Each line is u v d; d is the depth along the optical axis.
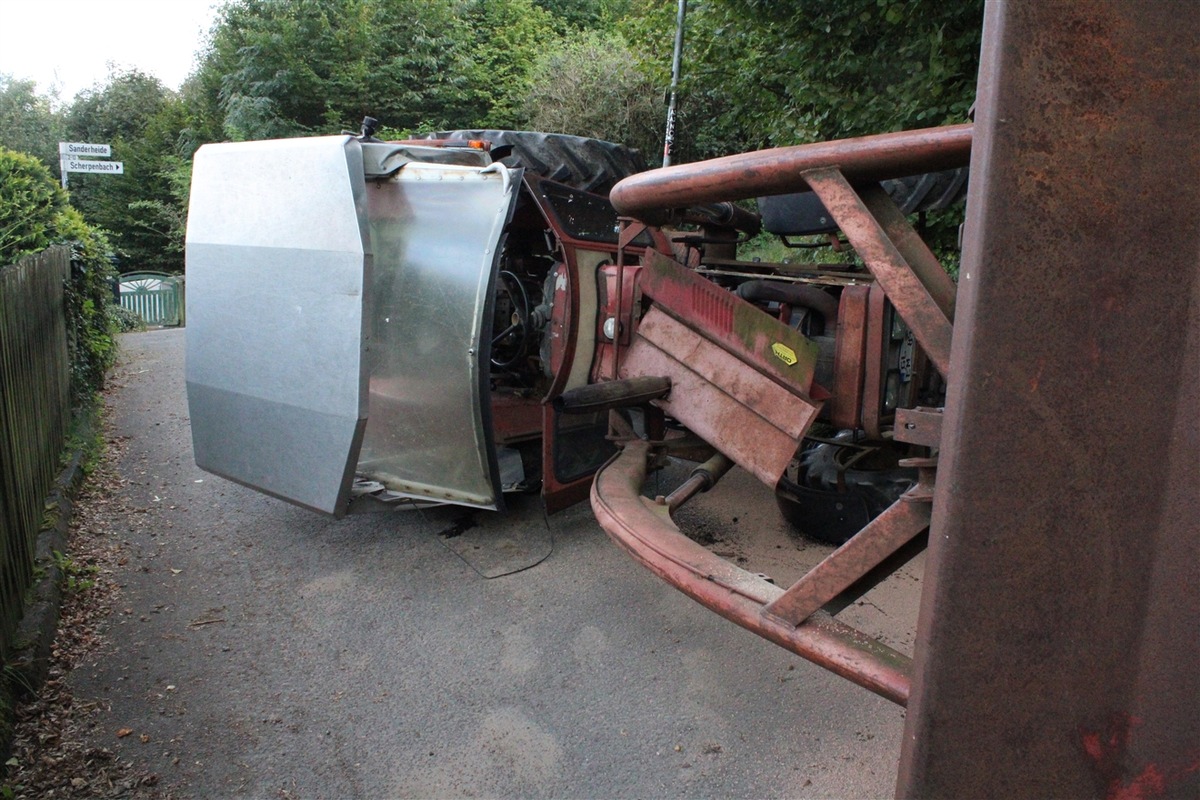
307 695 3.12
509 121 17.88
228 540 4.54
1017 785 1.19
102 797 2.52
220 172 4.28
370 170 4.14
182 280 19.33
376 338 4.20
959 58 5.72
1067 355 1.11
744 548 4.45
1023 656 1.16
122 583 3.99
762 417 3.10
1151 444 1.11
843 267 4.37
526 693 3.14
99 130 32.25
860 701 3.06
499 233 3.78
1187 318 1.09
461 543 4.52
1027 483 1.13
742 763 2.74
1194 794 1.11
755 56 7.35
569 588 3.99
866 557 1.86
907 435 1.79
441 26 20.44
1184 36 1.07
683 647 3.46
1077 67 1.07
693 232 5.68
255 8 20.67
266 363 4.06
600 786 2.64
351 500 4.07
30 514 3.79
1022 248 1.09
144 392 8.11
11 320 3.88
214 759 2.73
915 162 1.74
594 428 4.60
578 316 4.07
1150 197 1.09
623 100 15.19
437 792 2.61
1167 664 1.12
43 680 3.10
